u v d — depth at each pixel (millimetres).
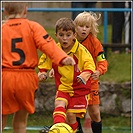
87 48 20297
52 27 32000
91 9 30328
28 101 16562
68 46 18688
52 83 30438
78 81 18219
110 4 40312
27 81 16422
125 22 33188
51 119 29484
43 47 16344
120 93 30797
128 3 33188
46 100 30219
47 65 18812
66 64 16219
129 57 32344
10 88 16359
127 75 31656
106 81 30891
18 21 16766
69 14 32000
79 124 20375
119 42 32594
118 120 30438
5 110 16594
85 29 20047
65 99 18609
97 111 20672
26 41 16547
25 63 16438
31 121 29172
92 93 20453
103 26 31484
